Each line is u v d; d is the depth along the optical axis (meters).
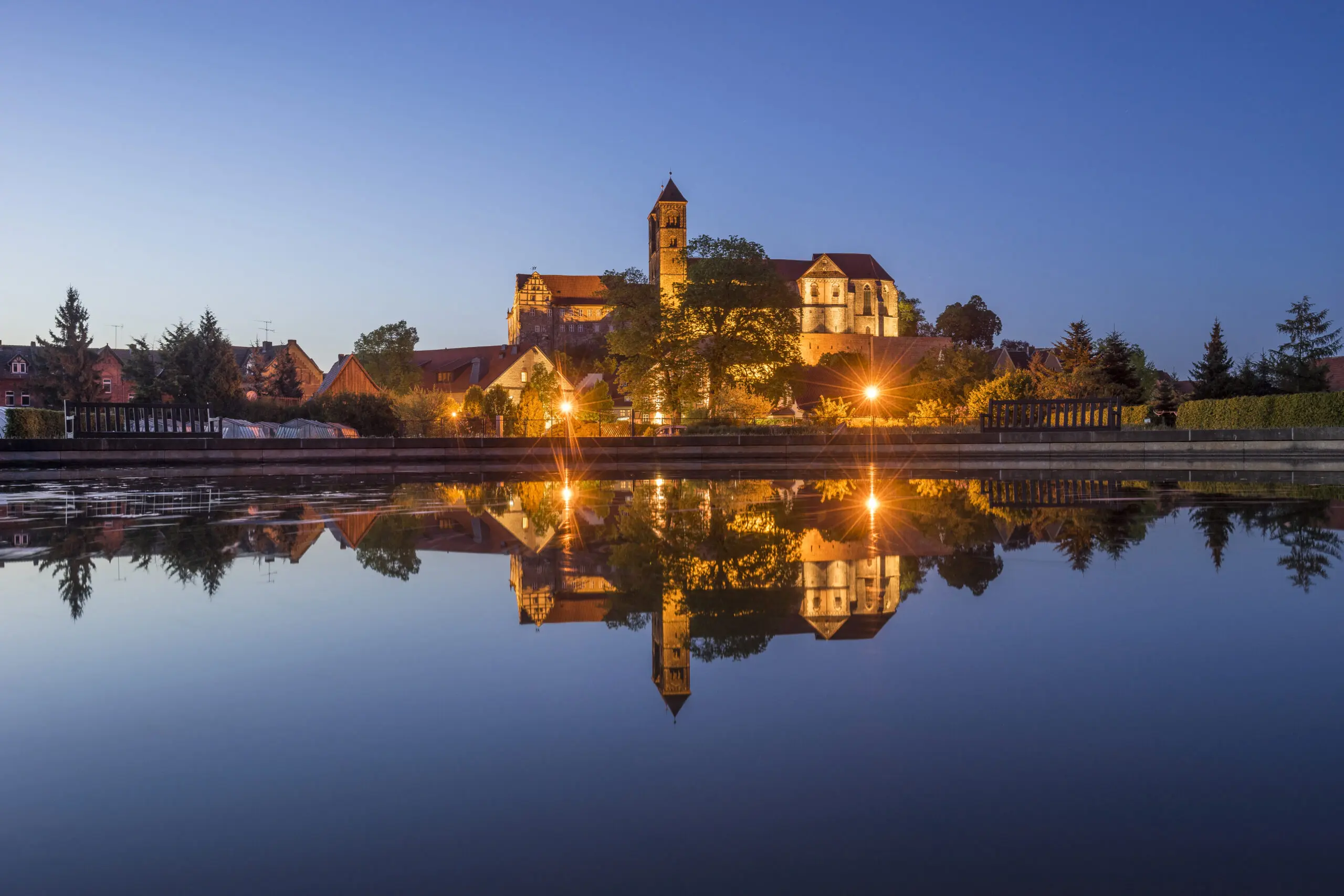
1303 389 42.81
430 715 2.96
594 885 1.86
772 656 3.68
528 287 143.12
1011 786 2.35
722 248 59.12
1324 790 2.29
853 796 2.30
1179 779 2.38
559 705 3.05
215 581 5.58
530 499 12.75
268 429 38.81
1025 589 5.13
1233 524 8.38
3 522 9.30
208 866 1.96
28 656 3.72
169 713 2.99
